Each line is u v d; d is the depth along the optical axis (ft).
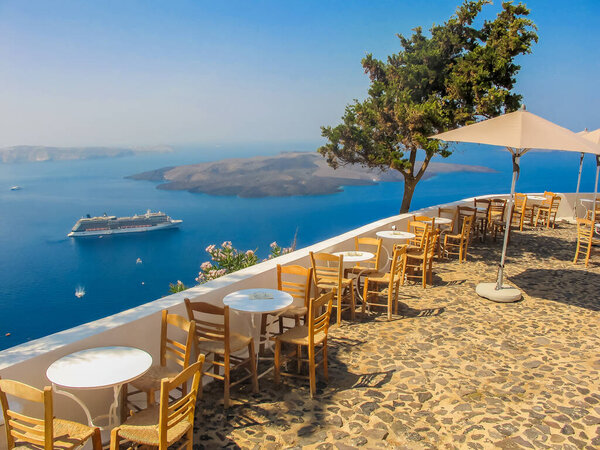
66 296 181.37
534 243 37.93
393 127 37.65
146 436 8.97
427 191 358.64
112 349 10.73
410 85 38.27
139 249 241.14
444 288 25.85
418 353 16.89
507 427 11.71
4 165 564.71
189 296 14.60
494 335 18.65
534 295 24.31
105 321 12.04
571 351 16.92
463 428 11.73
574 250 35.29
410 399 13.37
